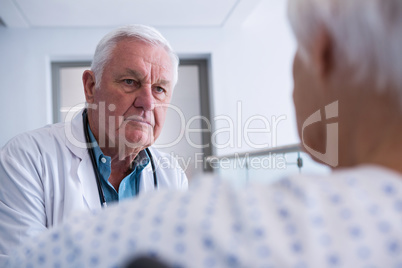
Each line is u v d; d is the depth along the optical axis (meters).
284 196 0.32
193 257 0.29
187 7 3.72
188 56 4.43
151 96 1.37
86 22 3.99
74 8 3.62
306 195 0.31
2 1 3.40
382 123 0.36
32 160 1.30
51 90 4.24
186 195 0.33
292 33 0.39
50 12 3.70
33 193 1.24
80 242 0.34
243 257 0.28
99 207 1.32
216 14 3.94
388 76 0.34
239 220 0.30
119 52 1.34
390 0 0.33
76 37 4.14
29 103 4.03
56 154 1.35
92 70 1.40
